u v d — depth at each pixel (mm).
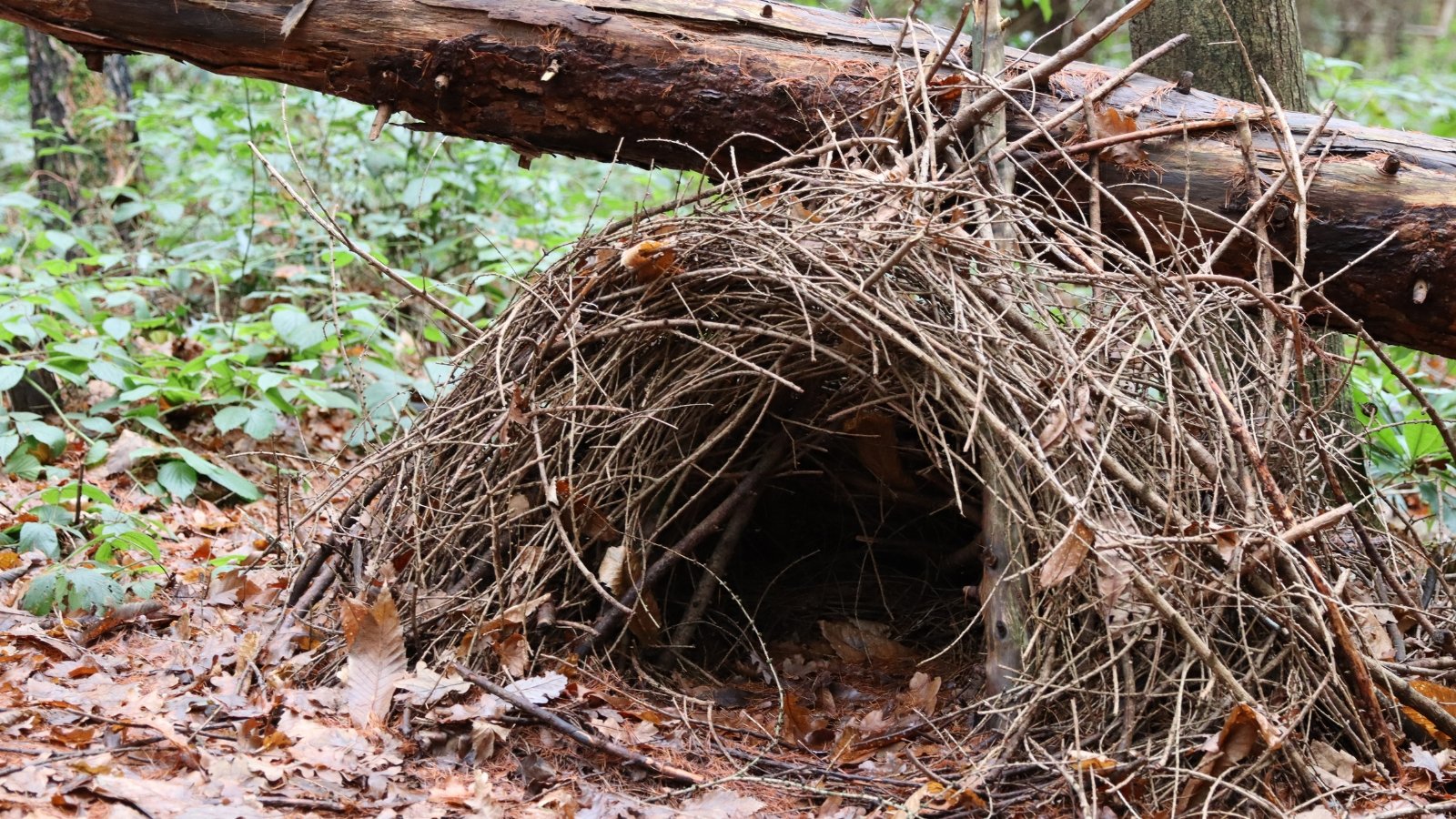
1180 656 2396
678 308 2838
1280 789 2277
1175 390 2639
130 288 5102
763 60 3244
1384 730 2344
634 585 2801
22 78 7848
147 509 3877
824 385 2965
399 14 3252
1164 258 3131
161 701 2391
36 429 3881
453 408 2934
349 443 3520
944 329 2490
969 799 2250
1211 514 2402
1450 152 3057
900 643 3170
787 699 2613
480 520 2785
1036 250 3137
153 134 6074
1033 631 2523
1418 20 12227
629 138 3354
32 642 2693
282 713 2383
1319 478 3039
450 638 2680
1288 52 3824
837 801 2260
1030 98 3254
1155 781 2248
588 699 2562
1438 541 3389
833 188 2771
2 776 1994
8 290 4406
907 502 3154
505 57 3229
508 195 6176
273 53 3354
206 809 1968
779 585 3412
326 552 2967
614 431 2820
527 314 2951
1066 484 2395
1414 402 4750
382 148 5867
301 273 5160
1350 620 2486
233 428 4242
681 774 2301
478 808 2086
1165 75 3891
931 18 8672
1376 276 3027
